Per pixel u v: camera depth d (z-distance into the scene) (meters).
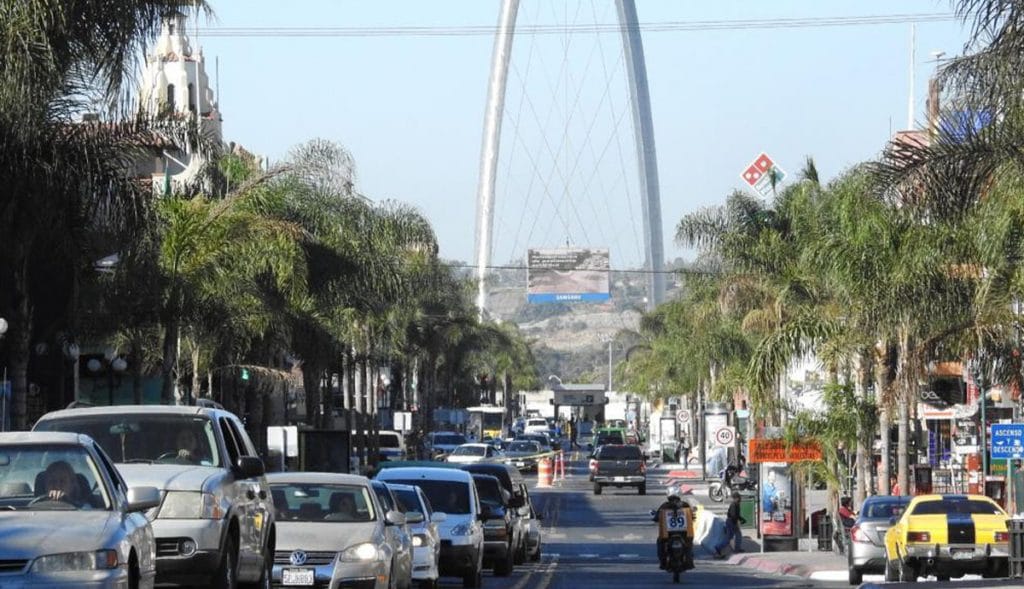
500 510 63.78
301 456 91.75
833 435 75.56
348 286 94.31
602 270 195.50
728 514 85.75
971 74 43.22
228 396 102.38
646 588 59.31
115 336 74.25
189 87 147.00
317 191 94.25
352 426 139.62
